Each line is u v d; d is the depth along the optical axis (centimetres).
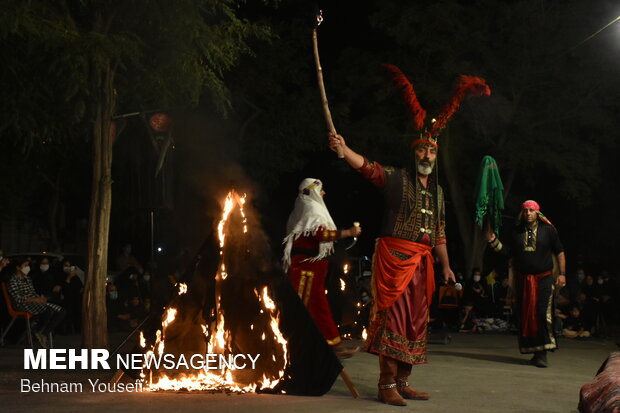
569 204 3200
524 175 3006
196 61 1120
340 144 707
